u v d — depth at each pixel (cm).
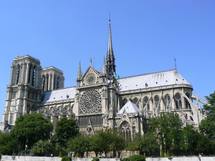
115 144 9875
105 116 12838
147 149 9475
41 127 12344
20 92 17000
